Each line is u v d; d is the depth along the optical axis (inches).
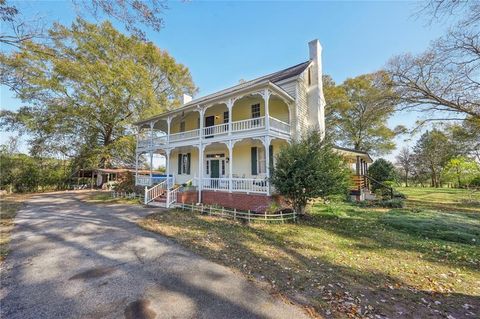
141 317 128.6
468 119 521.3
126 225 350.0
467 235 308.7
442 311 137.5
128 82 945.5
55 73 787.4
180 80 1336.1
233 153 658.8
